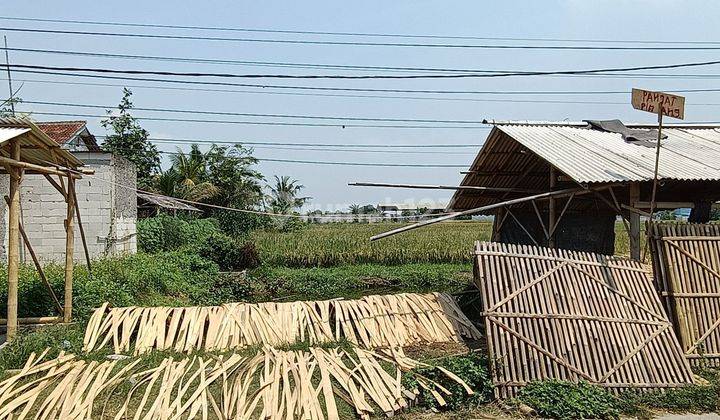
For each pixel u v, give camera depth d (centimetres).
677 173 938
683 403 712
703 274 895
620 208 1007
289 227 4094
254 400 692
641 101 901
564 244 1422
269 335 975
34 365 813
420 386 736
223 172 3756
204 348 933
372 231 3550
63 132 2455
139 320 998
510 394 738
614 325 820
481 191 1418
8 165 886
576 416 675
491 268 848
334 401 699
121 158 1998
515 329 797
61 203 1780
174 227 2602
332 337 994
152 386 740
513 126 1245
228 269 2423
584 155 1049
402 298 1122
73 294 1183
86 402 686
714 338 864
